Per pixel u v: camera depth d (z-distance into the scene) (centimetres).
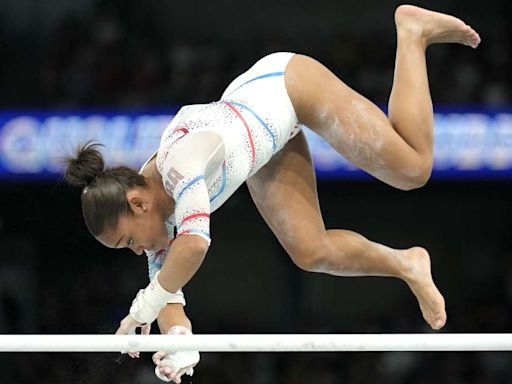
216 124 1132
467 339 1014
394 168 1161
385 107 2761
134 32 2895
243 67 2845
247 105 1159
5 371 2481
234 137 1130
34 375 2478
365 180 2589
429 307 1238
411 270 1244
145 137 2539
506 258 2828
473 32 1201
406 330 2744
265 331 2794
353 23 2952
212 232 2827
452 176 2558
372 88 2786
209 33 2933
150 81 2758
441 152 2558
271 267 2833
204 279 2838
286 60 1195
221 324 2789
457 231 2823
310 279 2823
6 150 2523
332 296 2822
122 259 2672
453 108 2575
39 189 2605
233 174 1134
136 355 1114
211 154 1098
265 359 2606
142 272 2677
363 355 2625
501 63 2808
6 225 2642
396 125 1166
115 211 1091
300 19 2959
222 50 2881
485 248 2841
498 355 2620
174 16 2936
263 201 1228
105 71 2767
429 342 1016
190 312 2828
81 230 2666
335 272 1237
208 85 2770
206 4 2945
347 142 1167
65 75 2767
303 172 1223
